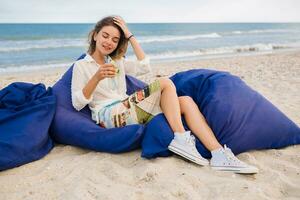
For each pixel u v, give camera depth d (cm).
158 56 1458
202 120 311
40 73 973
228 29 4622
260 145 326
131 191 249
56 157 319
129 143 312
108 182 265
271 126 325
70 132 330
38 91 362
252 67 984
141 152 322
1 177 279
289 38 2878
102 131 321
